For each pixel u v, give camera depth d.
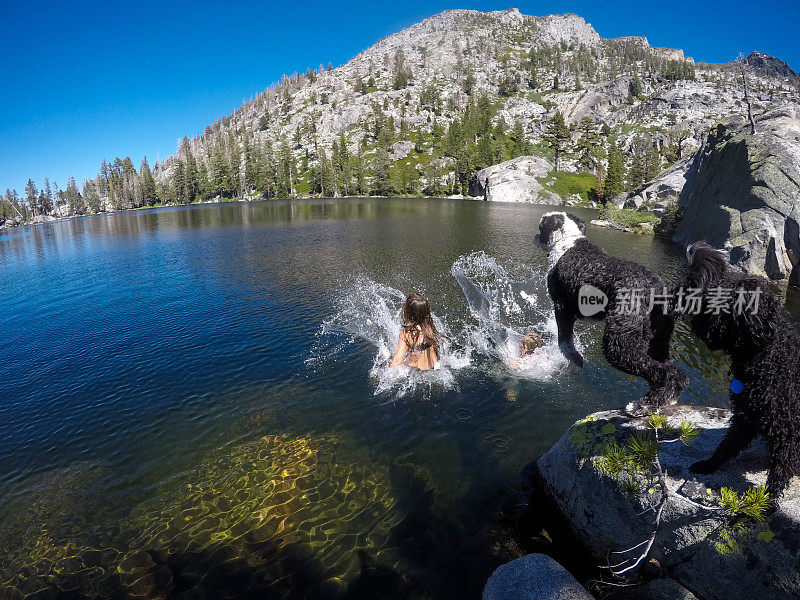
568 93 78.50
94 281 7.55
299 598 1.67
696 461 1.67
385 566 1.80
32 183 66.12
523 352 3.61
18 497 2.26
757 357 1.38
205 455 2.54
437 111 75.88
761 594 1.39
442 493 2.18
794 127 9.34
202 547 1.91
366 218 18.61
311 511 2.09
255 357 3.87
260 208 29.41
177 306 5.66
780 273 7.59
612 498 1.77
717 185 10.60
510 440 2.57
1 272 9.03
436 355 3.56
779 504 1.42
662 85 75.94
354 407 2.98
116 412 3.05
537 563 1.66
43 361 4.03
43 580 1.79
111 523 2.07
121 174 74.75
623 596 1.63
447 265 7.96
